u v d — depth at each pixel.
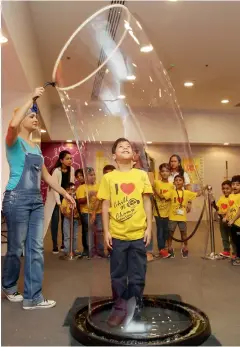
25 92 3.56
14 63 2.89
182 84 5.84
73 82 2.44
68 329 1.65
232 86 5.96
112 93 2.19
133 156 1.99
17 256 2.03
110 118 2.14
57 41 4.01
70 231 3.57
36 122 2.17
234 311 1.89
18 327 1.68
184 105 7.18
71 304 2.02
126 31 2.04
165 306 1.79
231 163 8.23
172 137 2.08
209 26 3.89
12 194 1.98
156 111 2.12
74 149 7.90
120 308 1.69
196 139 7.66
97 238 1.94
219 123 7.76
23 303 1.96
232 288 2.35
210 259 3.18
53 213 3.90
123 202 1.73
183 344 1.42
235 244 3.35
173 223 2.02
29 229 2.01
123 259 1.73
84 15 3.54
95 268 1.91
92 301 1.80
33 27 3.72
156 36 4.11
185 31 4.00
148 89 2.14
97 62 2.20
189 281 2.30
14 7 2.58
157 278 2.29
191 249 2.99
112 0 3.31
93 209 1.96
